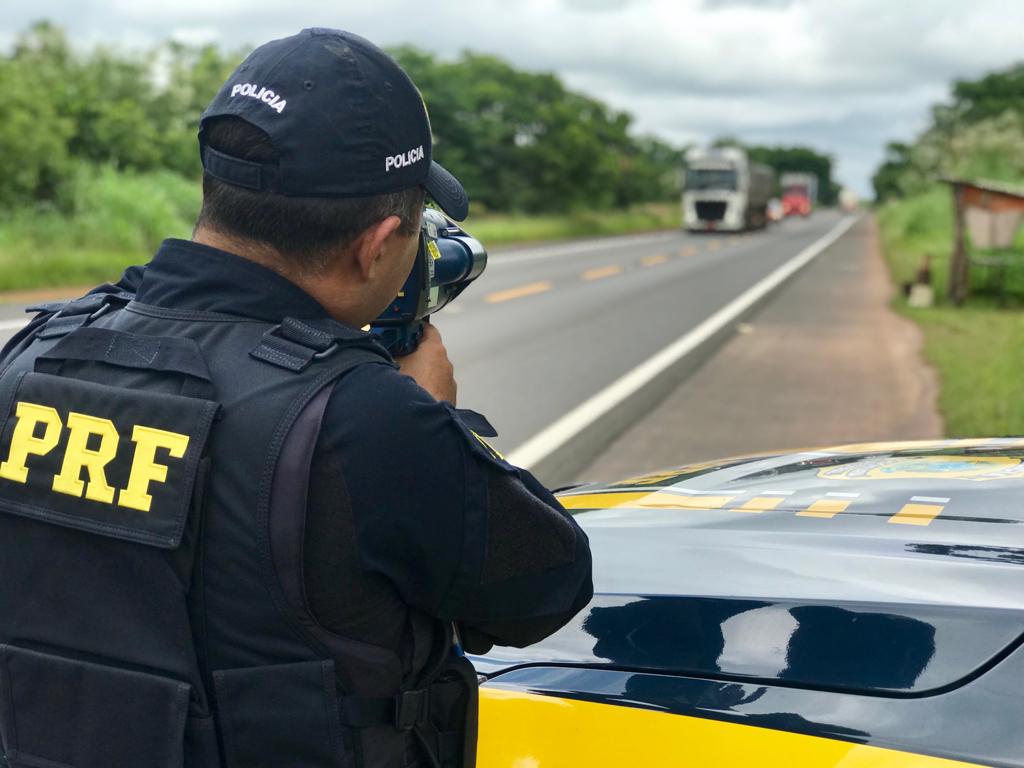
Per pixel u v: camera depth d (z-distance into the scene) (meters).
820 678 1.32
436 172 1.22
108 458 1.07
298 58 1.10
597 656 1.47
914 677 1.28
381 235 1.14
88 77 29.48
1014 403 7.11
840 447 2.35
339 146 1.09
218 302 1.12
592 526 1.79
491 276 21.05
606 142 71.75
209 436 1.04
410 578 1.10
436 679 1.20
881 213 84.31
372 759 1.10
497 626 1.18
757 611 1.40
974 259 16.59
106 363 1.12
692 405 7.88
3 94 21.98
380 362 1.12
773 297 17.33
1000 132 48.00
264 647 1.06
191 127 31.09
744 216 49.47
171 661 1.05
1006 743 1.20
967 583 1.35
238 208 1.12
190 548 1.04
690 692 1.38
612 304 15.64
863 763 1.24
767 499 1.77
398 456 1.05
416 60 49.31
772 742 1.30
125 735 1.07
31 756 1.13
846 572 1.43
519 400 8.00
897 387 8.77
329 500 1.04
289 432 1.04
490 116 52.56
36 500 1.10
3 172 21.16
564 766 1.43
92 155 25.95
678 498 1.88
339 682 1.08
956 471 1.84
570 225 46.75
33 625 1.12
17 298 14.12
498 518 1.11
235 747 1.06
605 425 7.12
